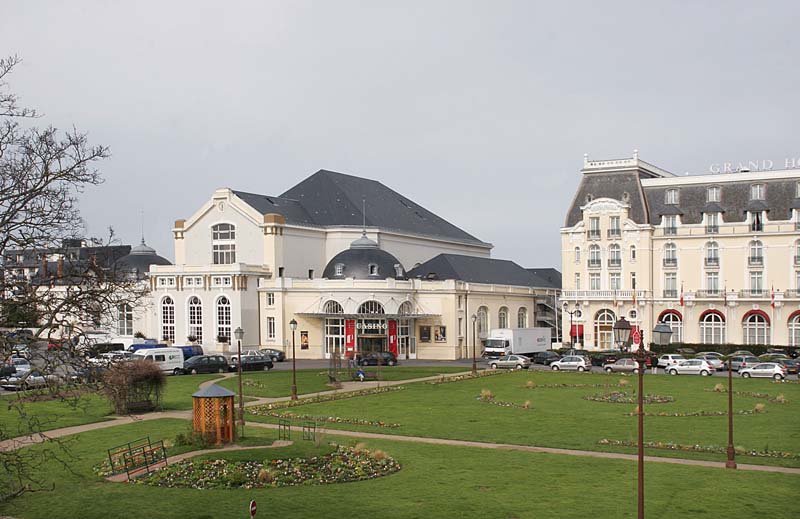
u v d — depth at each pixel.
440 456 46.09
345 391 79.31
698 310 127.31
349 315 126.69
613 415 62.16
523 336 123.19
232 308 130.62
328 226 149.12
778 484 39.25
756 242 124.56
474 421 59.28
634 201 132.50
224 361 102.81
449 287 129.62
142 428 55.94
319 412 64.31
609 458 45.53
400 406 68.06
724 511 34.72
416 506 35.66
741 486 38.84
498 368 109.88
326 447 46.69
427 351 131.12
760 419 59.50
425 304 131.12
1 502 34.69
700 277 128.00
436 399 73.25
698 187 130.62
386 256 136.12
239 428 55.06
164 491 38.38
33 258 33.34
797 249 122.06
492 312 141.12
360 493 37.84
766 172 126.38
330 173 160.50
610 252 133.38
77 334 32.84
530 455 46.41
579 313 134.50
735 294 124.31
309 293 130.00
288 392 79.12
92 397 73.81
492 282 148.00
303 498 36.97
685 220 130.00
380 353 117.50
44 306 33.94
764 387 81.69
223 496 37.47
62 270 37.97
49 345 33.12
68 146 39.28
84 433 54.25
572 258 136.25
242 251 139.25
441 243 168.25
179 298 134.50
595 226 134.25
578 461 44.69
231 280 130.62
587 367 106.56
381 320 127.31
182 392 78.12
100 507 36.03
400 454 46.62
